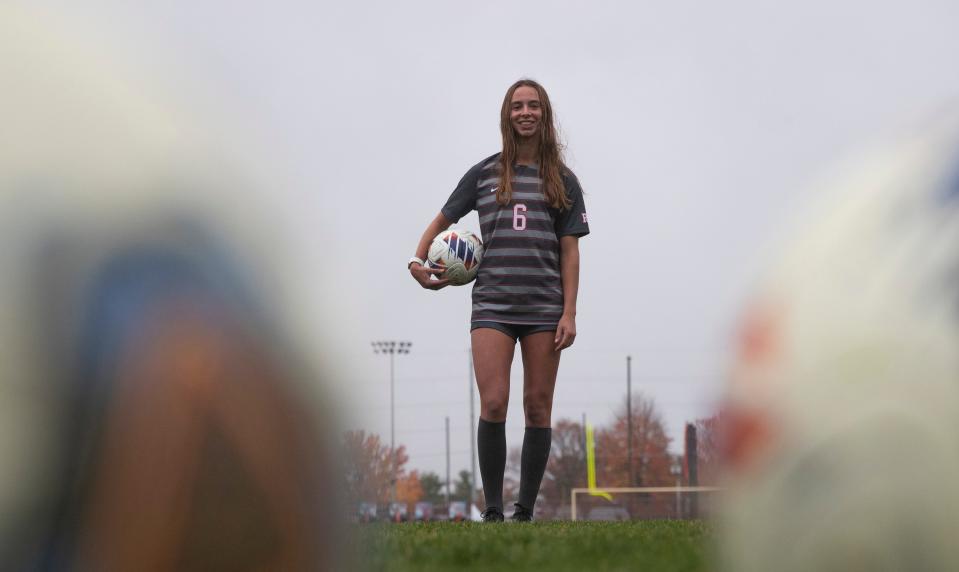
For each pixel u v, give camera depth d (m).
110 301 1.25
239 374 1.27
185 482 1.24
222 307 1.29
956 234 2.33
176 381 1.26
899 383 2.22
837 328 2.31
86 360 1.24
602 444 95.25
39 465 1.23
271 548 1.28
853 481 2.20
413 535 6.05
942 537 2.17
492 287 10.32
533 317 10.27
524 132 10.32
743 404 2.38
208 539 1.24
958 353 2.24
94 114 1.28
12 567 1.21
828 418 2.25
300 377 1.32
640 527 7.36
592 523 8.41
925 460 2.18
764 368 2.37
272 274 1.34
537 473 10.32
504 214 10.34
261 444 1.28
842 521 2.19
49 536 1.23
